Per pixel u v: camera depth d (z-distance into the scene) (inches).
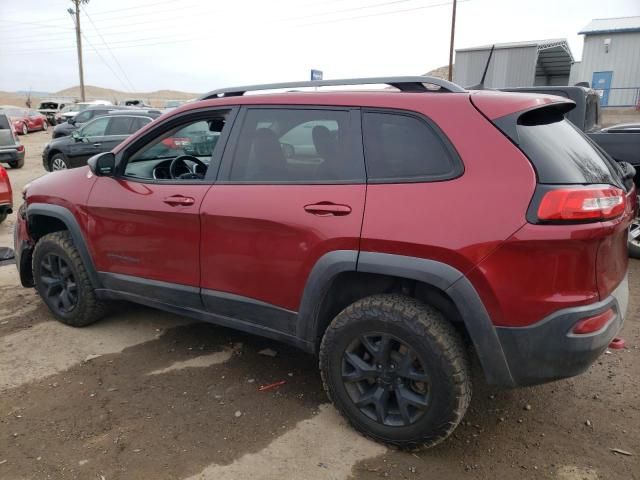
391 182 100.8
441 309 102.0
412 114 102.0
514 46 819.4
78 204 151.1
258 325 122.3
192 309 134.4
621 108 964.0
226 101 128.3
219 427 113.4
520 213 88.2
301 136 113.9
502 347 92.4
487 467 101.0
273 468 100.7
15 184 477.4
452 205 93.4
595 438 109.2
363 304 103.3
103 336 159.2
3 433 111.9
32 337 158.7
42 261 165.9
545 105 100.0
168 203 130.1
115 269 147.5
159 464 101.9
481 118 96.0
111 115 516.4
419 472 99.7
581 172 93.6
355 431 111.7
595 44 992.9
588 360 91.2
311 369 139.4
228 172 123.6
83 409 120.5
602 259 91.4
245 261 118.4
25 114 1225.4
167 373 136.9
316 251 106.1
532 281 88.5
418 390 102.5
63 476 99.0
